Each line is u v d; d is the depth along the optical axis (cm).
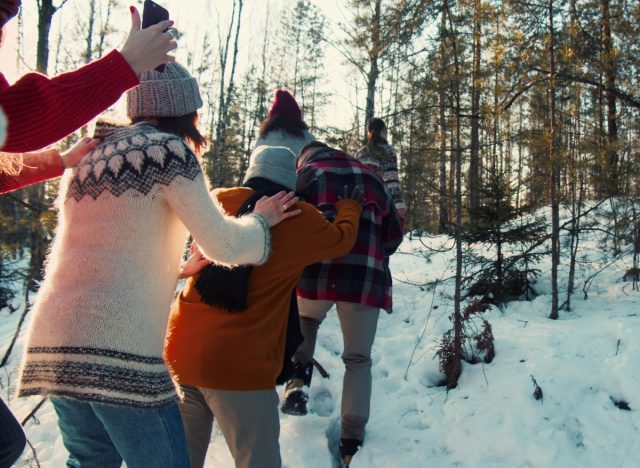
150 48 175
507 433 325
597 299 495
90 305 185
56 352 184
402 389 399
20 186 207
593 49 525
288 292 266
